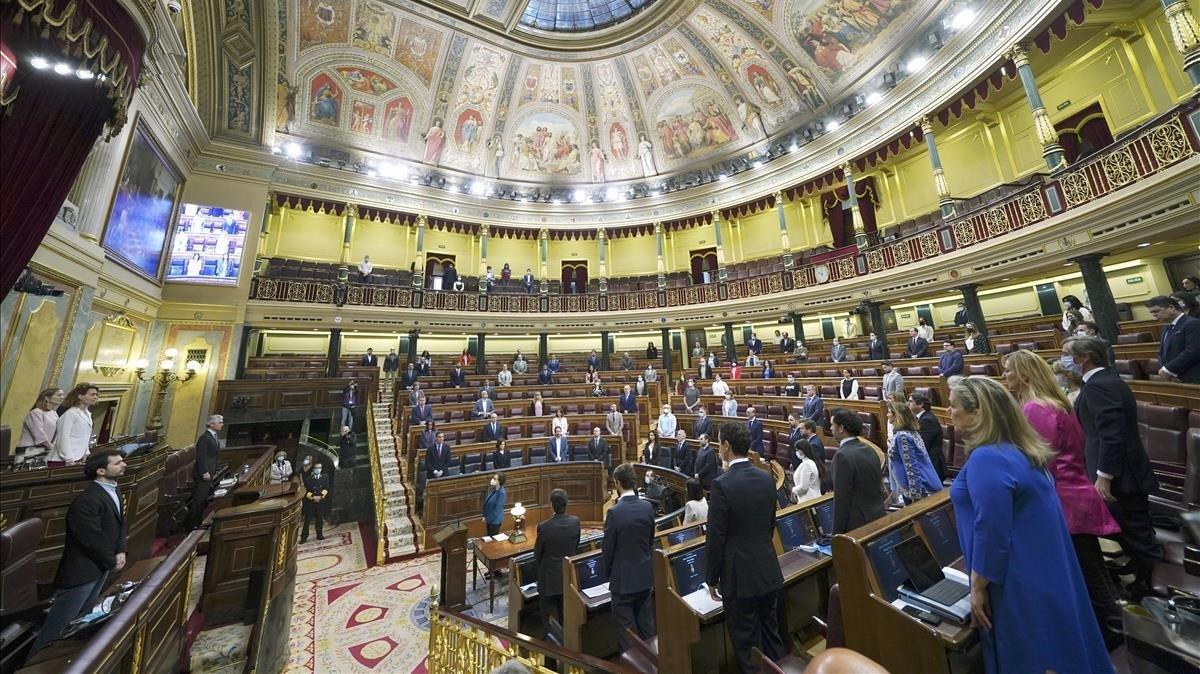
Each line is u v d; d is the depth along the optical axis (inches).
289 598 185.2
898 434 158.9
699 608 118.2
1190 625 71.0
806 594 141.0
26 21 132.0
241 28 524.7
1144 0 404.5
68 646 102.6
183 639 137.0
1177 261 412.8
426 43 689.6
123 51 167.5
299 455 448.5
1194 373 157.5
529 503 366.9
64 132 153.4
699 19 670.5
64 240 288.8
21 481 175.8
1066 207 354.0
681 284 845.2
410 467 386.9
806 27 603.2
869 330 658.2
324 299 610.5
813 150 639.1
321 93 662.5
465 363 700.0
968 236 443.2
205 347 504.4
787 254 668.1
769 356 615.2
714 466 304.0
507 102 781.3
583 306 779.4
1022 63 400.5
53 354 289.4
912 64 517.3
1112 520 94.0
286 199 645.9
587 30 713.0
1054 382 105.4
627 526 146.9
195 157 519.8
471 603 255.0
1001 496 71.3
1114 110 434.9
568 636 153.2
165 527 267.1
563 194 838.5
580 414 480.1
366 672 191.6
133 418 432.1
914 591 93.0
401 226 800.9
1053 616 66.5
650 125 805.9
